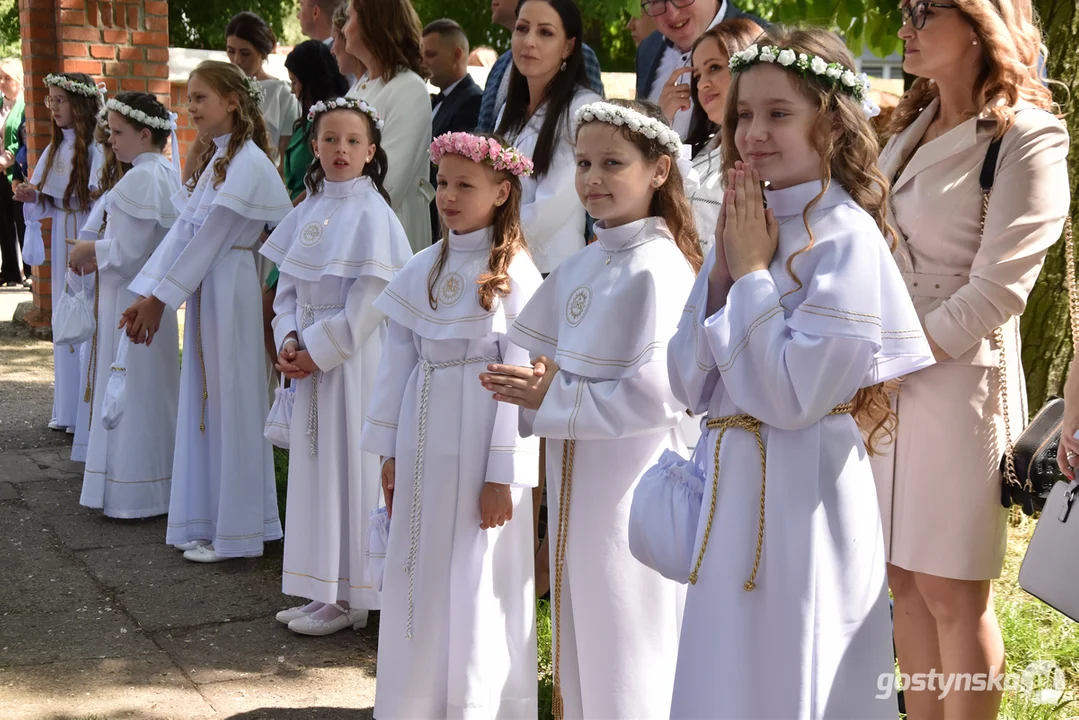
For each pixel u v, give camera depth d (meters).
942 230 2.86
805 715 2.27
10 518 5.55
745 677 2.34
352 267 4.04
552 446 3.08
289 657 4.05
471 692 3.26
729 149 2.51
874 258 2.28
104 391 5.67
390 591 3.38
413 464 3.36
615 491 2.98
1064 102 5.00
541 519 4.62
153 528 5.44
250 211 4.83
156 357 5.49
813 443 2.32
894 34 5.45
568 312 3.04
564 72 4.22
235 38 7.26
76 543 5.21
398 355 3.49
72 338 5.85
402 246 4.14
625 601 2.98
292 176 6.28
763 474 2.34
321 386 4.12
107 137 6.15
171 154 6.02
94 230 6.06
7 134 11.78
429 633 3.32
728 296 2.34
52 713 3.60
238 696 3.74
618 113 2.89
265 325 6.23
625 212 2.98
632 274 2.94
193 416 4.98
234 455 4.92
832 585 2.31
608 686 3.00
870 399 2.59
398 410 3.48
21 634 4.21
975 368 2.83
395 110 5.24
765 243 2.35
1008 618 4.01
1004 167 2.77
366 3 5.25
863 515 2.36
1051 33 5.01
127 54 8.98
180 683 3.83
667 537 2.50
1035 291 5.07
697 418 3.43
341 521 4.18
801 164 2.35
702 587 2.39
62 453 6.69
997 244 2.76
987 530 2.85
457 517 3.31
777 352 2.25
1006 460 2.80
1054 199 2.75
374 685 3.85
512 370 2.97
